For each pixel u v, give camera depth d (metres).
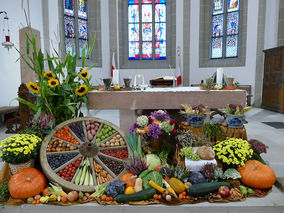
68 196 2.07
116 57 10.23
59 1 8.48
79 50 9.66
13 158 2.16
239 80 9.55
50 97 2.83
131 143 2.60
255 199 2.10
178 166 2.36
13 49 6.68
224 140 2.66
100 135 2.64
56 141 2.47
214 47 10.19
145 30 10.49
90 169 2.37
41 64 2.73
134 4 10.30
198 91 3.06
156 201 2.04
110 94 3.06
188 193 2.16
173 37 10.12
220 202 2.04
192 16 9.89
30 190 2.06
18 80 6.91
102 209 2.02
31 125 2.60
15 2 6.65
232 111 2.79
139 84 4.09
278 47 7.73
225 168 2.48
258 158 2.53
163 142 2.98
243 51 9.31
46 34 7.96
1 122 6.04
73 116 3.09
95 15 9.86
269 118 6.79
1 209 2.04
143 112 3.50
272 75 8.25
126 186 2.21
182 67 10.18
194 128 2.76
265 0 8.63
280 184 2.30
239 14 9.28
